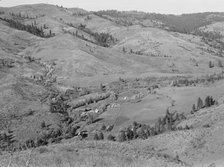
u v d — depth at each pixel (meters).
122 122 139.00
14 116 144.00
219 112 84.94
